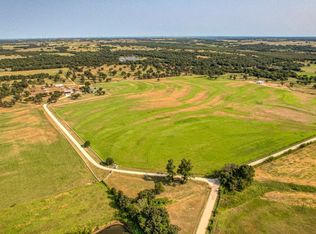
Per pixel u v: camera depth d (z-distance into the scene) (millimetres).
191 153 88062
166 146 93438
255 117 120438
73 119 122250
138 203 60688
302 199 64125
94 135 104375
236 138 98625
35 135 104375
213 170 77438
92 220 58812
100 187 70812
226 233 54781
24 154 89625
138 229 55531
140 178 74375
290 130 105125
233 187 66062
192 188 68750
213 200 64125
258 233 54875
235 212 60531
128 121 118188
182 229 55375
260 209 61406
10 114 129000
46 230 56500
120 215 59906
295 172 74438
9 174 78125
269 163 80188
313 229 55594
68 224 57906
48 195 68062
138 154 88312
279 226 56562
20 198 67188
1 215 61094
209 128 108562
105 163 82500
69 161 84812
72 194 67938
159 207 56781
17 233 56031
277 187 68125
